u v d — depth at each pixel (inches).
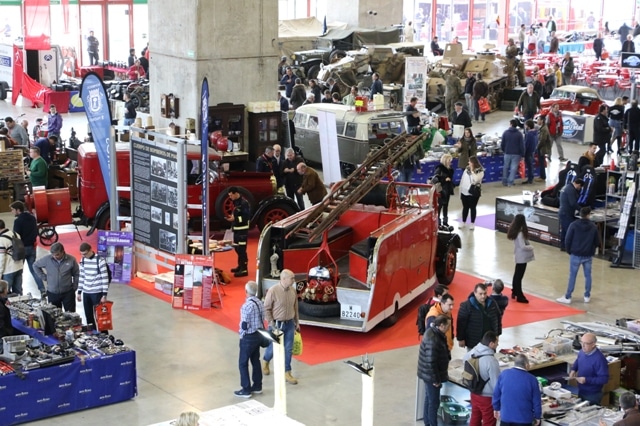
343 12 1920.5
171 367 570.9
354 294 606.9
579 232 688.4
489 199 998.4
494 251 828.0
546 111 1294.3
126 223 792.3
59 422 498.0
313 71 1662.2
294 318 545.6
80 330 555.8
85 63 1863.9
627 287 741.3
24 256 655.1
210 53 967.0
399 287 641.6
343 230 680.4
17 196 897.5
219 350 600.7
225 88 984.9
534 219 856.3
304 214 671.8
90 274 597.0
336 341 617.0
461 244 772.0
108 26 1883.6
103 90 746.8
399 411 512.1
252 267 768.9
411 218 659.4
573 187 810.2
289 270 587.8
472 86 1445.6
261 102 987.3
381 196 700.7
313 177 854.5
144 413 509.4
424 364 472.4
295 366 574.9
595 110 1362.0
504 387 436.5
